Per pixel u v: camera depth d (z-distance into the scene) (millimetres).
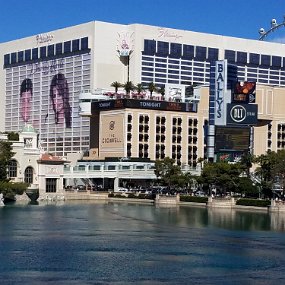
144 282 91688
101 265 102375
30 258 107125
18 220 166875
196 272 98688
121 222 166625
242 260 109125
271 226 162000
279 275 97875
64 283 90188
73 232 142000
